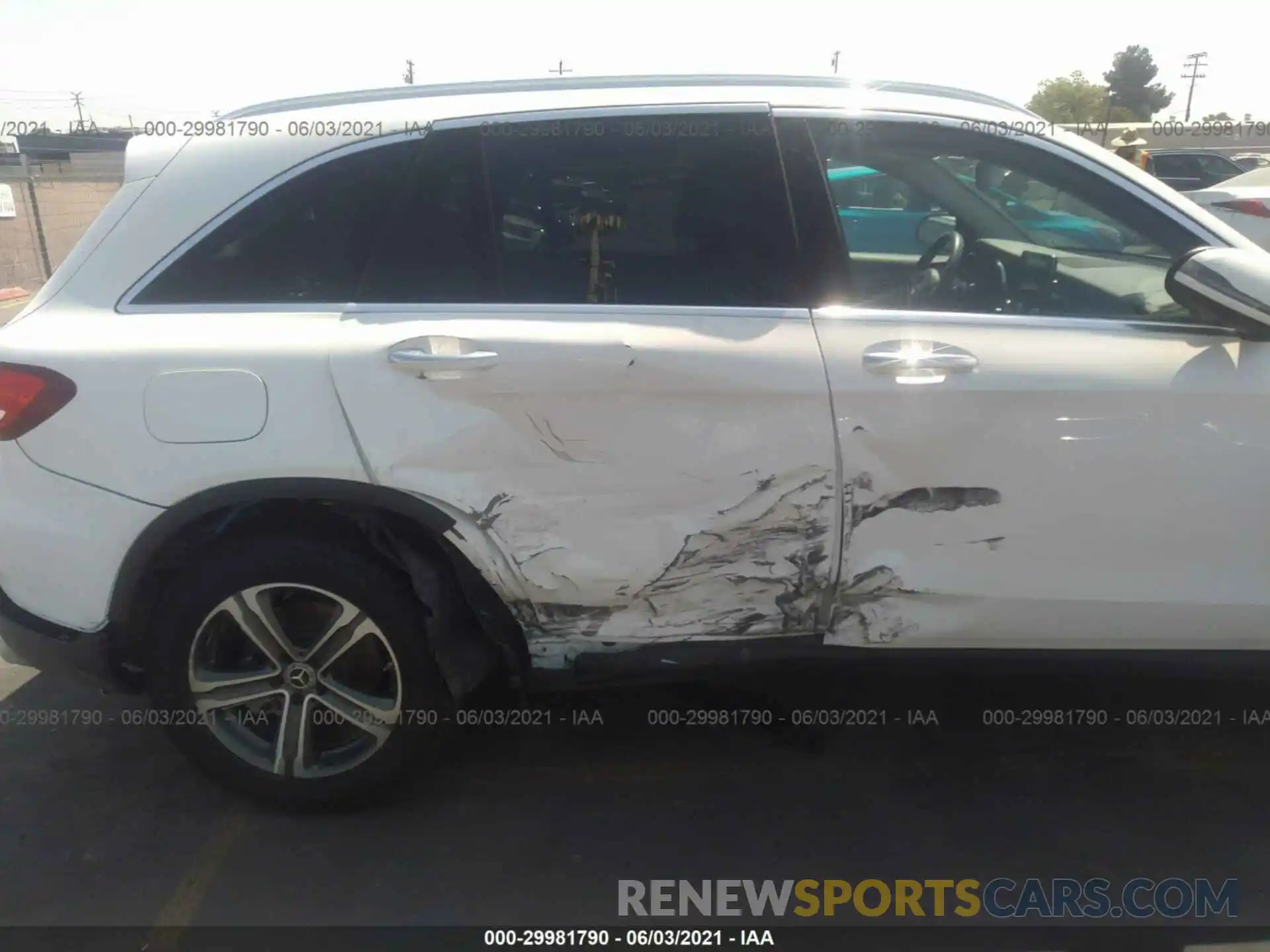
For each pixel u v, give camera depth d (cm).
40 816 279
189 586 256
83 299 253
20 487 248
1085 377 244
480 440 243
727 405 244
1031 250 274
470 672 266
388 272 254
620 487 248
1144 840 270
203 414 241
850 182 270
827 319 251
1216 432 245
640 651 266
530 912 245
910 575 255
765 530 251
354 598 255
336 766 274
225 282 253
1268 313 237
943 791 291
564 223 255
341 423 241
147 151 261
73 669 257
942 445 245
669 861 263
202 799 287
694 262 255
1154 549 254
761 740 315
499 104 259
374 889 253
